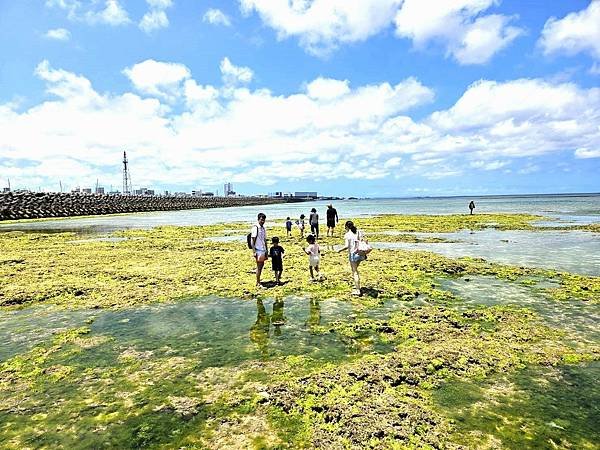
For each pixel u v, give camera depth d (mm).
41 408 6051
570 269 16094
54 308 11336
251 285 13469
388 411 5695
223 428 5449
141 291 12898
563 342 8320
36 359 7812
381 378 6695
